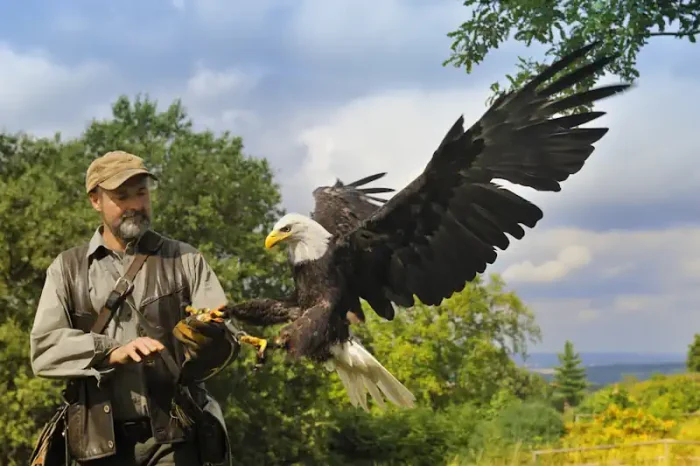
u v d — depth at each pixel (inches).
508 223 167.9
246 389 853.8
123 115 1108.5
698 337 2028.8
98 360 140.8
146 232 152.5
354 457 1077.1
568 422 1071.0
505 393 1314.0
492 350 1517.0
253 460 856.9
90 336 141.1
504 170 164.1
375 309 186.4
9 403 697.0
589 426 1001.5
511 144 162.6
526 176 162.2
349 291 186.5
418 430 1089.4
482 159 165.2
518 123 161.0
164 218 874.8
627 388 1359.5
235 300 846.5
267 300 191.6
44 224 762.2
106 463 146.9
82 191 881.5
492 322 1558.8
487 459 919.0
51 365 141.4
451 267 176.7
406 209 175.5
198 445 150.6
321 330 185.6
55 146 920.9
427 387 1440.7
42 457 147.6
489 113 160.7
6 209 761.6
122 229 147.3
